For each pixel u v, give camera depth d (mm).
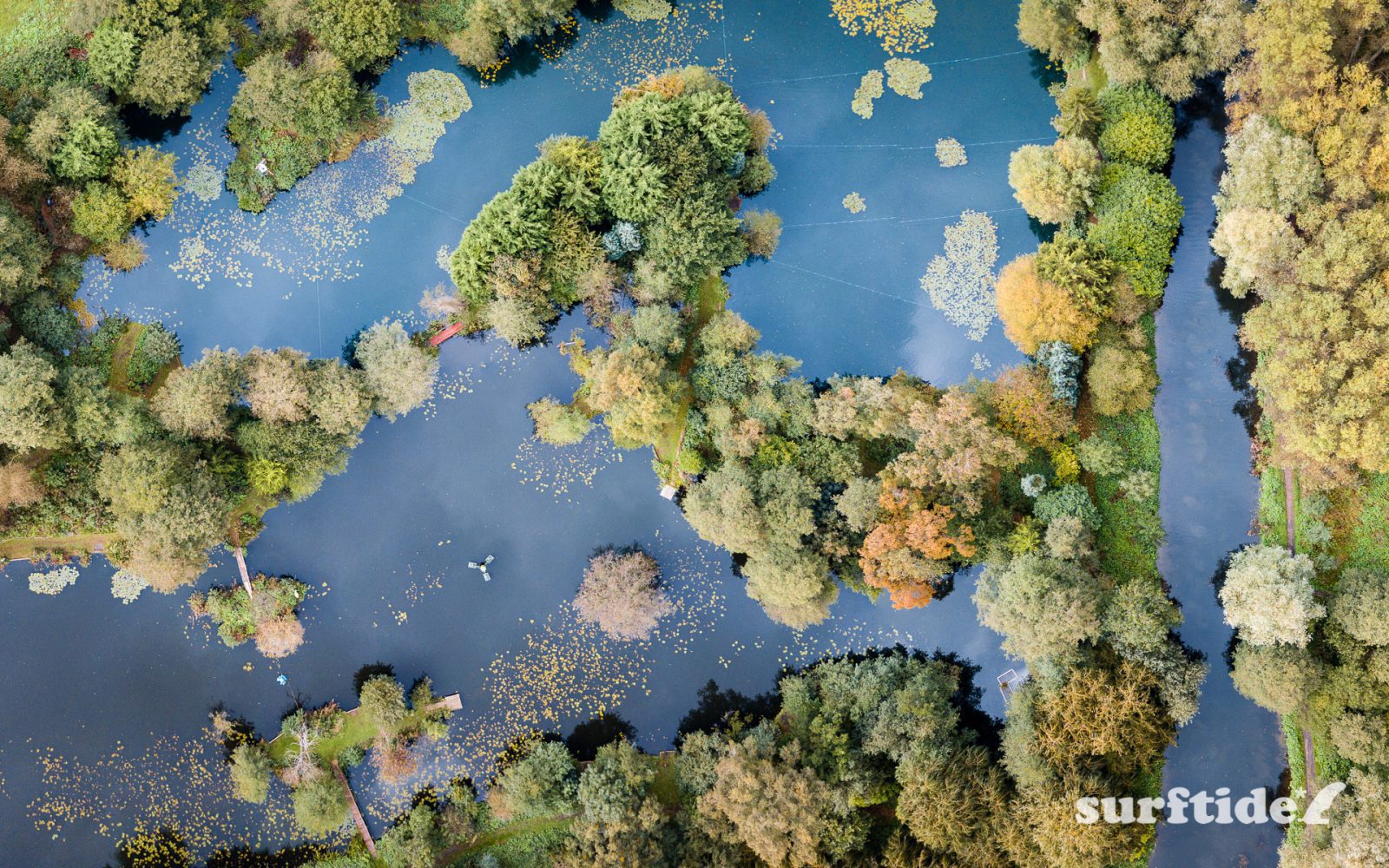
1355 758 43781
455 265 49125
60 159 48938
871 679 47750
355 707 51031
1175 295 50125
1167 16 47594
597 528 51094
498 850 49781
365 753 50812
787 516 46156
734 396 48844
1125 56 48688
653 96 48031
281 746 50906
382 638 51250
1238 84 47375
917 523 44688
